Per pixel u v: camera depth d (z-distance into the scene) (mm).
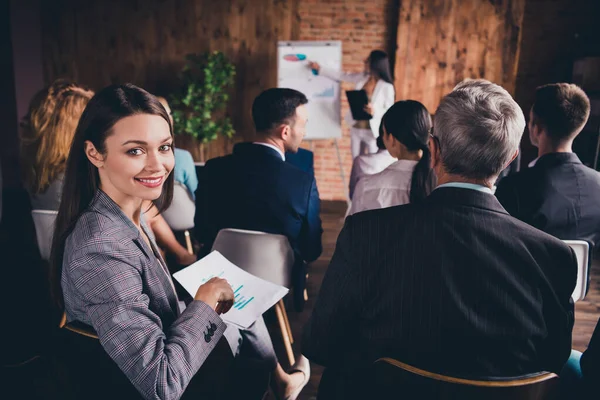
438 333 952
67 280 958
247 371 1328
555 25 5441
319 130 5523
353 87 5852
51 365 986
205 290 1052
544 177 1847
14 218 3031
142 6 5809
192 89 5527
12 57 5574
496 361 953
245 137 6121
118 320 893
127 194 1018
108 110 940
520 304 941
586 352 1107
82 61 5953
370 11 5641
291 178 2082
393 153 2055
